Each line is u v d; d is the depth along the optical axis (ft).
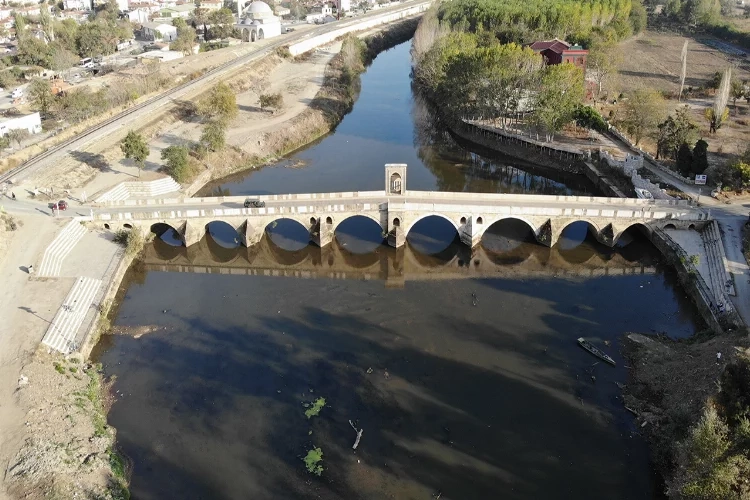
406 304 327.26
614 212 370.53
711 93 653.30
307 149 572.51
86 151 488.85
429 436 239.30
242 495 213.87
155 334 302.25
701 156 421.59
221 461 227.61
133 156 453.17
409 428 243.40
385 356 284.82
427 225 414.00
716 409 203.31
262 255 385.70
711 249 343.46
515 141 552.82
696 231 369.91
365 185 481.87
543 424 243.60
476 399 257.55
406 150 570.87
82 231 371.97
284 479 220.23
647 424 240.12
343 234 402.11
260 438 238.48
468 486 217.77
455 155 561.43
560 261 371.15
